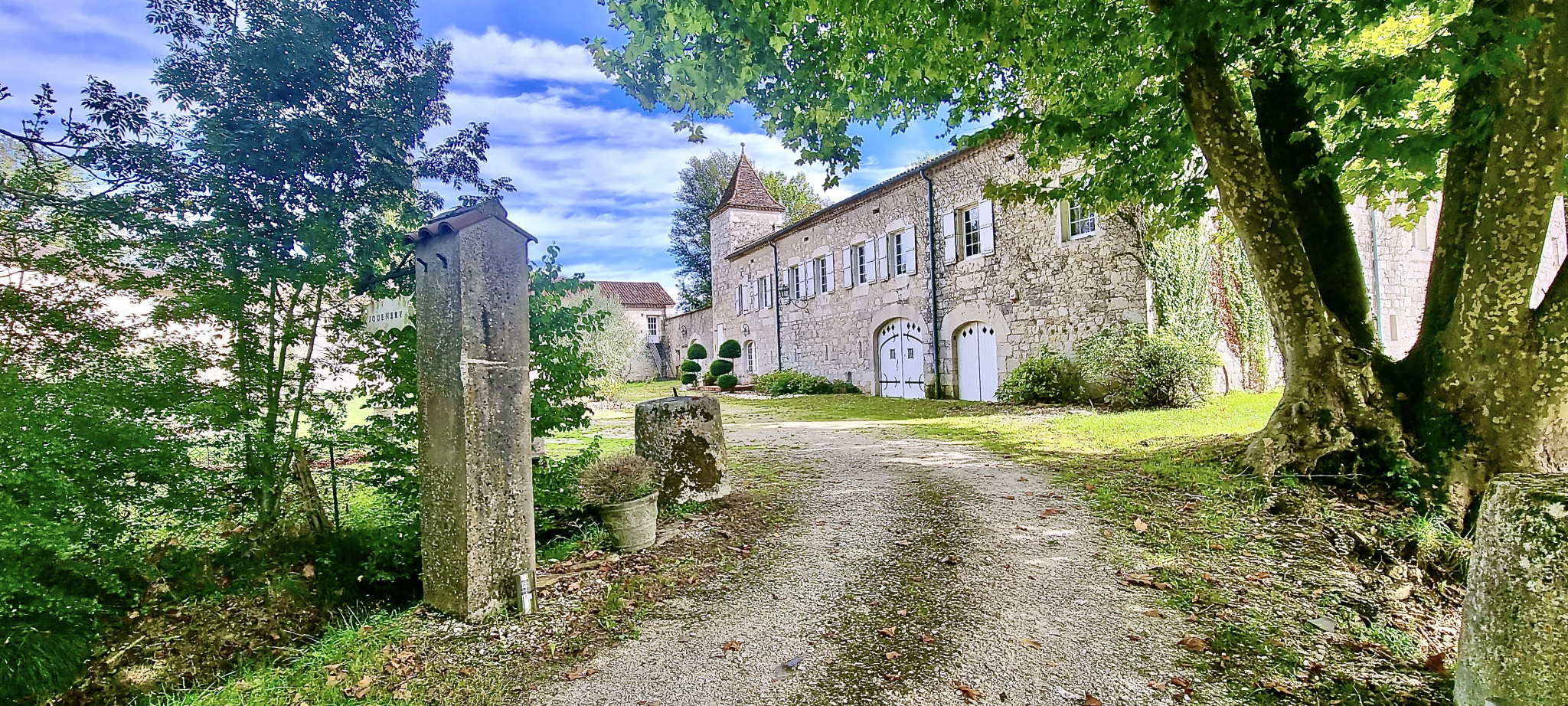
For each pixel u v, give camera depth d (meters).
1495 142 4.03
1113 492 4.98
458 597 3.15
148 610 3.29
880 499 5.22
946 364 13.78
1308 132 5.17
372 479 4.24
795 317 19.06
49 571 3.01
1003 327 12.41
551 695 2.53
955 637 2.88
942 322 13.89
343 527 4.25
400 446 4.21
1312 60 5.66
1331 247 5.29
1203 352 9.73
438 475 3.22
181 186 3.78
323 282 4.08
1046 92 6.18
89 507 3.09
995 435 8.24
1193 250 10.43
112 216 3.49
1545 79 3.73
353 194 4.37
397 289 4.44
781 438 8.83
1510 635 2.11
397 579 4.04
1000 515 4.61
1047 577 3.50
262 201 4.06
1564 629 1.99
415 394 4.25
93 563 3.13
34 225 3.36
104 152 3.52
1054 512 4.61
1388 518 4.12
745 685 2.56
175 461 3.40
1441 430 4.41
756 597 3.41
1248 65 5.79
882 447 7.70
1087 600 3.20
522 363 3.35
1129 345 9.89
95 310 3.50
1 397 2.97
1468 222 4.57
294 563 3.84
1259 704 2.31
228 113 3.88
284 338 4.01
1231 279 11.38
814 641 2.91
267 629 3.38
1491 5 3.91
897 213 14.98
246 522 3.93
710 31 4.46
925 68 4.79
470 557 3.12
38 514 2.83
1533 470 4.07
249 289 3.83
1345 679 2.46
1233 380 11.23
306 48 3.96
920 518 4.66
